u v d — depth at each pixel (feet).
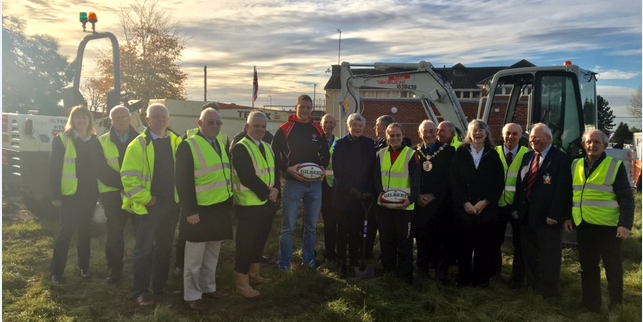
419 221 17.47
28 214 28.66
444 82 30.27
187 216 14.10
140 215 14.85
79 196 16.60
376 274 18.17
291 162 17.87
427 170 17.33
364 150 17.66
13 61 93.97
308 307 15.35
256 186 15.06
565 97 24.23
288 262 18.44
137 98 80.12
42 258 19.76
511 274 18.29
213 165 14.34
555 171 15.35
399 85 31.04
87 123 16.75
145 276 15.05
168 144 15.31
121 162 16.63
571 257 20.98
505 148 18.10
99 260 19.01
